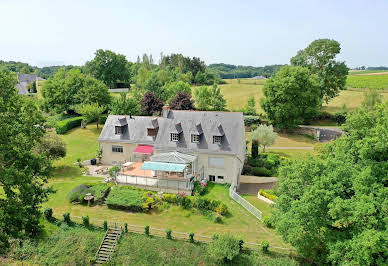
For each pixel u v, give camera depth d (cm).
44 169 2791
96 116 7312
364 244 1858
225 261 2719
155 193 3809
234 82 15925
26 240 2914
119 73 12550
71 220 3291
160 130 4672
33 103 2714
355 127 2866
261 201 3881
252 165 5231
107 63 12400
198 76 15838
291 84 7019
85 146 6150
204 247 2880
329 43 8125
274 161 5262
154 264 2762
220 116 4556
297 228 2327
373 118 2777
